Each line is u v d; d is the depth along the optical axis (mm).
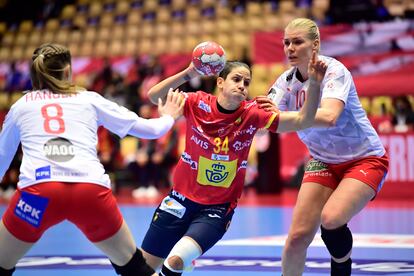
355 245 23156
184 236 13445
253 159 48719
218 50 13922
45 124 11883
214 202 13922
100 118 12383
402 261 19797
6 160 12516
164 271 12945
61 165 11586
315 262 19703
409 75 42812
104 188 11766
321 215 13734
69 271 18516
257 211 35750
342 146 14570
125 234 11938
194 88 46812
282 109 15164
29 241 11680
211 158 13844
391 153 40750
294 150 45844
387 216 32469
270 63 46594
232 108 13859
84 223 11680
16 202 11625
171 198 14203
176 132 47312
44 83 12312
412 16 49719
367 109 45312
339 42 44250
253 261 20016
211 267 18922
